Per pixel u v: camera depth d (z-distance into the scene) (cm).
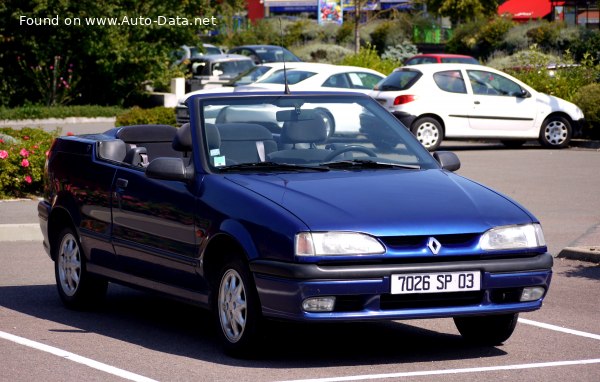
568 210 1700
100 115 3653
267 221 773
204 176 858
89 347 863
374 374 763
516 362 809
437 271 760
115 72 3872
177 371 775
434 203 801
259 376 756
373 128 937
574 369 786
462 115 2667
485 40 5959
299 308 745
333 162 889
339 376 755
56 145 1086
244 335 792
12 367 794
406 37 6375
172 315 1015
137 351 847
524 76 3253
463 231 775
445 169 916
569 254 1309
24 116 3531
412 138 940
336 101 950
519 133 2714
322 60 5094
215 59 4262
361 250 751
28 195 1780
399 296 760
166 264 884
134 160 973
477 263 771
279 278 754
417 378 751
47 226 1071
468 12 6425
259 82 2855
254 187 820
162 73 3944
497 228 789
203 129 896
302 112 923
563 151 2673
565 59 3416
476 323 869
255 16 7631
